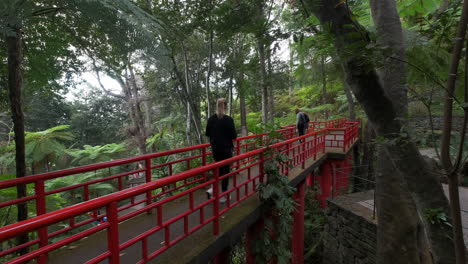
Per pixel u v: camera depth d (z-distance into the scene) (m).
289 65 10.23
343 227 5.27
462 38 1.00
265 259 3.37
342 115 17.86
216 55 10.16
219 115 3.64
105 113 22.42
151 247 2.56
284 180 3.64
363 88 1.77
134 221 3.26
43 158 9.39
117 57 3.22
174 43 6.38
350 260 5.07
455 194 1.10
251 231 3.71
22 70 3.77
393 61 2.04
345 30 1.65
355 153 11.70
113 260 1.64
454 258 1.58
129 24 2.25
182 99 10.30
